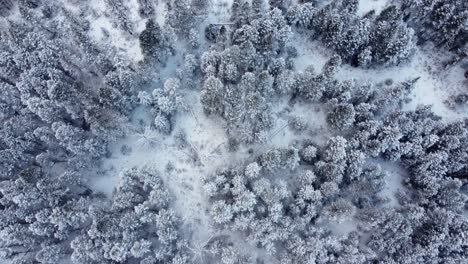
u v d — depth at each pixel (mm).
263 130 57469
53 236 53438
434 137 54969
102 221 50469
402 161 58250
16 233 50938
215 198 56125
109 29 70875
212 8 70125
